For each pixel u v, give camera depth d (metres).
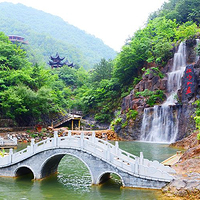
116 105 71.31
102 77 86.44
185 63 57.69
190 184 16.83
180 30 69.38
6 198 17.75
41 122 62.03
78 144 21.58
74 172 25.66
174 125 48.47
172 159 26.36
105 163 20.52
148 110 53.44
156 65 62.16
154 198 16.91
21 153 23.23
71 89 106.62
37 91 57.94
